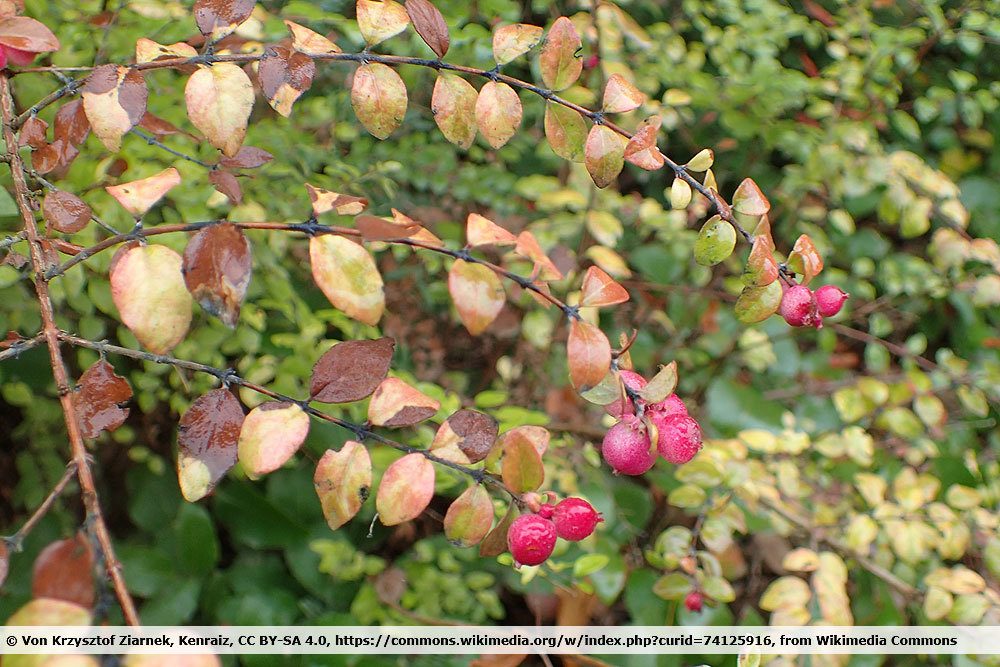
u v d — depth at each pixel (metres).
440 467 1.66
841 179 2.43
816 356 2.65
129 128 1.04
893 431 2.31
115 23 1.82
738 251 2.62
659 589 1.80
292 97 1.06
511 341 2.64
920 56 2.73
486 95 1.14
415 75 2.22
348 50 2.21
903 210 2.34
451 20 2.03
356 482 1.00
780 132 2.48
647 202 2.45
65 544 0.75
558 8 2.69
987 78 3.20
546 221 2.26
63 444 2.07
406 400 1.04
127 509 2.33
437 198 2.68
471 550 2.07
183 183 1.71
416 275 2.51
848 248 2.81
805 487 2.04
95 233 1.63
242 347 1.92
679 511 2.46
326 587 2.13
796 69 3.25
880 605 2.07
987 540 1.92
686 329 2.61
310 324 1.93
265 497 2.16
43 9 1.68
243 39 1.84
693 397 2.60
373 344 1.03
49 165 1.18
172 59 1.10
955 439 2.44
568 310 1.02
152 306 0.92
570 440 2.16
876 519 1.90
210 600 2.08
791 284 1.18
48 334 1.02
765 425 2.33
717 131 3.04
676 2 3.02
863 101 2.65
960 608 1.74
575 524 1.00
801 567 1.76
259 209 1.82
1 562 0.82
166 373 1.93
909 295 2.68
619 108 1.16
